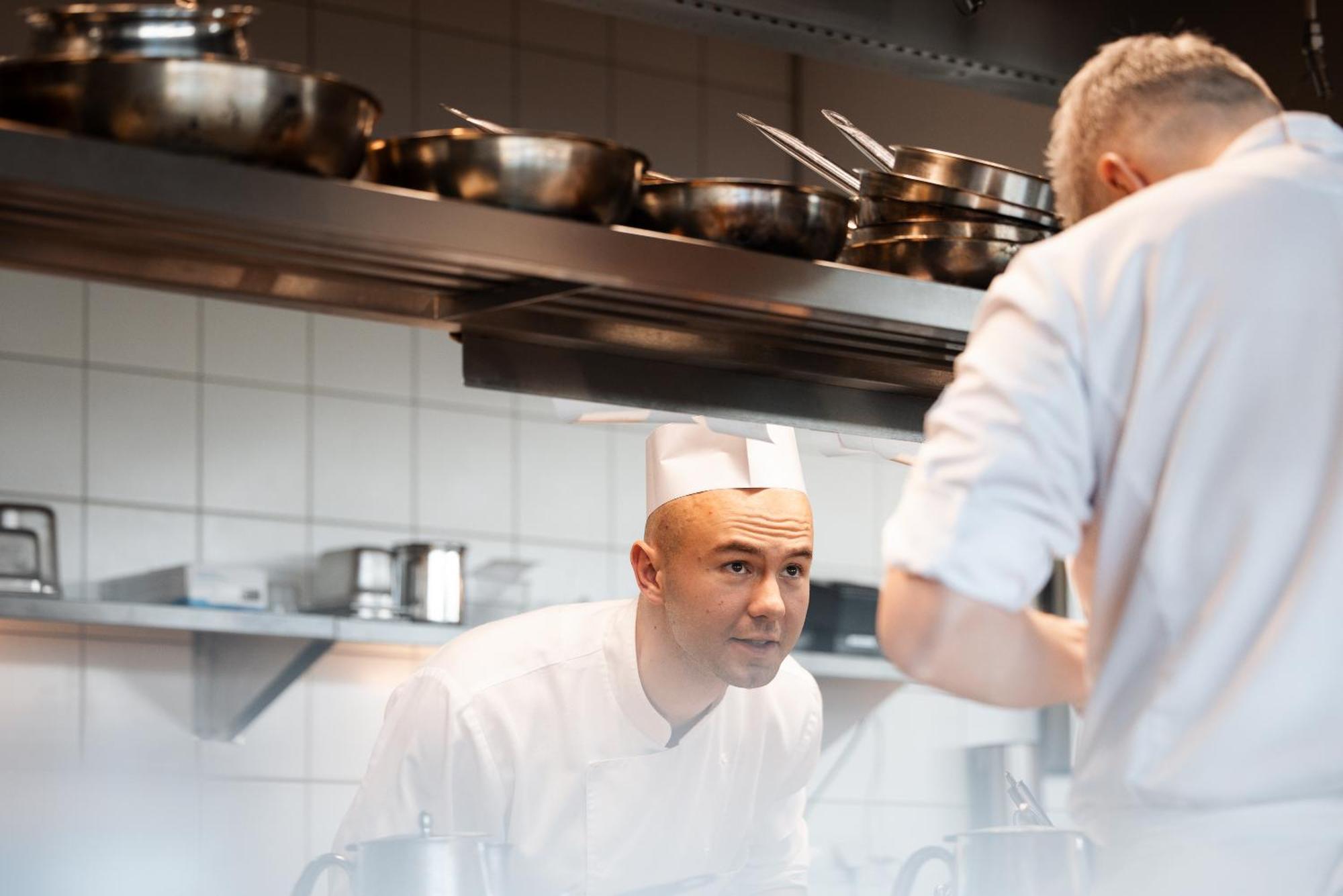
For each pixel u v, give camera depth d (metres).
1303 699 1.14
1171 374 1.17
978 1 2.22
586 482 4.15
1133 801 1.19
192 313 3.82
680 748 2.09
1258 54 2.54
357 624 3.54
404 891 1.58
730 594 1.91
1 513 3.47
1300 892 1.14
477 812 2.08
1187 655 1.16
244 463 3.81
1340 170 1.26
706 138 4.26
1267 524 1.15
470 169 1.38
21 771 3.53
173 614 3.37
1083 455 1.17
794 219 1.51
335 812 3.79
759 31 2.26
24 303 3.67
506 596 3.95
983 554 1.14
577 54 4.15
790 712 2.18
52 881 3.52
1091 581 1.25
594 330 1.65
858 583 4.18
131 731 3.63
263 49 3.81
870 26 2.28
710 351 1.70
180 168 1.25
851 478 4.40
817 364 1.77
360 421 3.94
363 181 1.45
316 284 1.54
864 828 4.23
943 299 1.61
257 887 3.69
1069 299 1.18
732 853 2.17
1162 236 1.19
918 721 4.34
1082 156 1.35
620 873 2.06
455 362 4.06
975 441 1.15
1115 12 2.41
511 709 2.08
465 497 4.02
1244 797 1.15
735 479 1.93
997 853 1.60
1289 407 1.17
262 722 3.75
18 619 3.26
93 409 3.70
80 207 1.28
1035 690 1.23
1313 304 1.18
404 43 3.96
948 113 3.58
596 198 1.41
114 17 1.31
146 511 3.71
